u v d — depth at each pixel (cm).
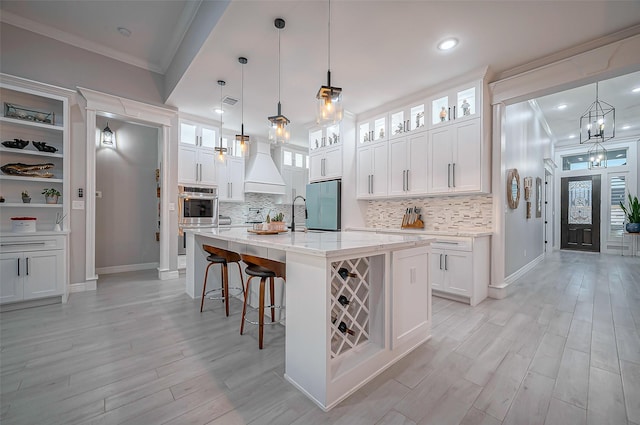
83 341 220
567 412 143
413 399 154
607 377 173
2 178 304
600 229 718
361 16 237
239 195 579
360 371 166
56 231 309
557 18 237
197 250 334
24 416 138
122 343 217
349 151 476
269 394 158
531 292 362
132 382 167
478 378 173
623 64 253
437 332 240
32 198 331
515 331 242
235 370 181
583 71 274
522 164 464
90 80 363
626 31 251
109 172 478
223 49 285
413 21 242
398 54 293
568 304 314
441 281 336
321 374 149
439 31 256
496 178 340
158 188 494
